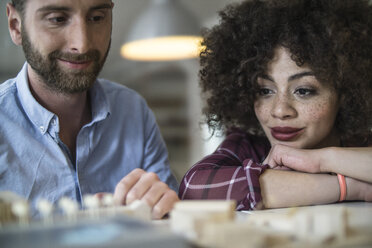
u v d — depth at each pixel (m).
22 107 0.96
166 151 1.22
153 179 0.70
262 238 0.36
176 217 0.41
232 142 0.98
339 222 0.40
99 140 1.05
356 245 0.39
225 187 0.75
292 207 0.73
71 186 0.97
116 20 3.79
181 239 0.34
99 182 1.04
